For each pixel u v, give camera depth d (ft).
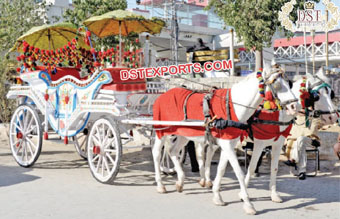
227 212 22.11
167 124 25.29
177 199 24.86
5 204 23.31
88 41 33.58
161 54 109.70
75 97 31.58
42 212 21.79
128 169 34.81
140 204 23.54
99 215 21.31
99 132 28.94
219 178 23.59
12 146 36.19
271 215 21.61
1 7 83.30
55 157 40.27
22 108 35.70
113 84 28.55
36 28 37.04
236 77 46.24
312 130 33.68
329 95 26.23
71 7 109.40
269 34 72.33
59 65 38.78
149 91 30.71
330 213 22.03
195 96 24.91
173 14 94.63
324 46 107.24
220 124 22.30
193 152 33.32
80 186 27.86
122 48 36.99
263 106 24.04
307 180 30.53
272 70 21.33
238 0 72.43
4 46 79.10
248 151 35.70
